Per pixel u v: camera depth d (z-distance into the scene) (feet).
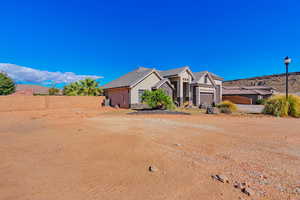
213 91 80.48
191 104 68.13
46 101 63.77
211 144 13.99
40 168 9.08
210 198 6.30
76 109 59.47
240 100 111.14
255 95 108.47
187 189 6.98
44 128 22.02
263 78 209.15
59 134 17.94
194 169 9.01
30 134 18.17
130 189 6.98
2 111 52.06
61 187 7.10
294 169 8.96
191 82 73.87
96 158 10.63
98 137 16.34
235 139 15.75
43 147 13.05
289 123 26.18
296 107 35.60
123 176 8.17
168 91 68.13
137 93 62.80
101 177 8.04
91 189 6.95
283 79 188.44
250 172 8.61
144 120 29.86
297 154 11.45
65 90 93.40
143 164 9.70
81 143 14.17
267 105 40.19
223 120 29.89
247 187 7.02
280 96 39.70
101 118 33.12
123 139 15.53
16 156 11.02
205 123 26.16
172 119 31.37
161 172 8.63
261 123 26.21
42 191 6.77
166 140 15.29
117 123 26.07
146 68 80.28
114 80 79.97
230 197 6.36
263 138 16.15
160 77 69.00
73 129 20.93
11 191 6.73
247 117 34.55
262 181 7.63
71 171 8.70
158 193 6.67
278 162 10.00
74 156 11.00
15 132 19.47
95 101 72.79
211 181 7.67
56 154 11.41
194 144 13.98
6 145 13.69
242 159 10.52
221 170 8.87
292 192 6.68
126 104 63.10
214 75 89.30
